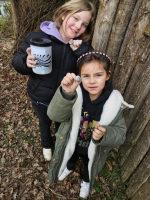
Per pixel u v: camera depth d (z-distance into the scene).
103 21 1.62
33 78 1.48
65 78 0.99
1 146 2.13
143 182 1.58
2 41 4.08
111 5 1.51
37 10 2.82
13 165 1.97
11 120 2.44
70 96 1.05
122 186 1.88
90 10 1.31
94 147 1.36
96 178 1.94
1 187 1.78
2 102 2.67
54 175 1.58
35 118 2.53
